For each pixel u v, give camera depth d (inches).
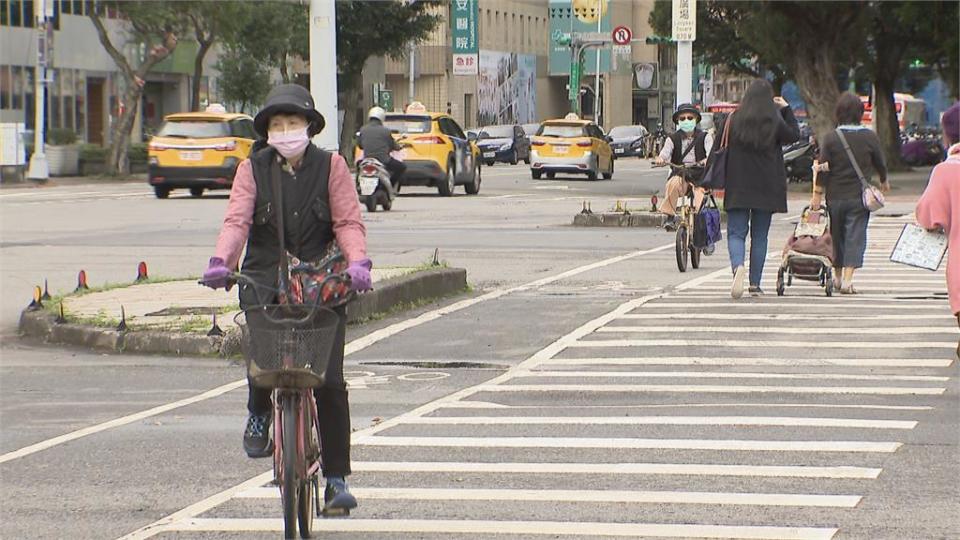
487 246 2992.1
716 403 1327.5
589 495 999.6
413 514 957.8
